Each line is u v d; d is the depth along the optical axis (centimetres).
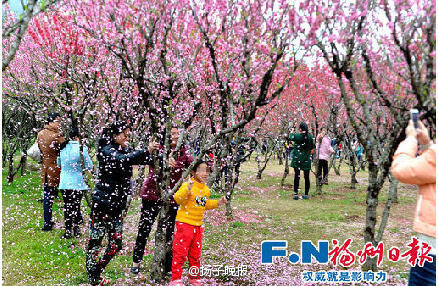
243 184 1011
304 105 916
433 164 197
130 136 491
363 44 293
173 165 353
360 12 268
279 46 271
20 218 571
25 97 651
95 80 475
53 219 575
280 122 1005
